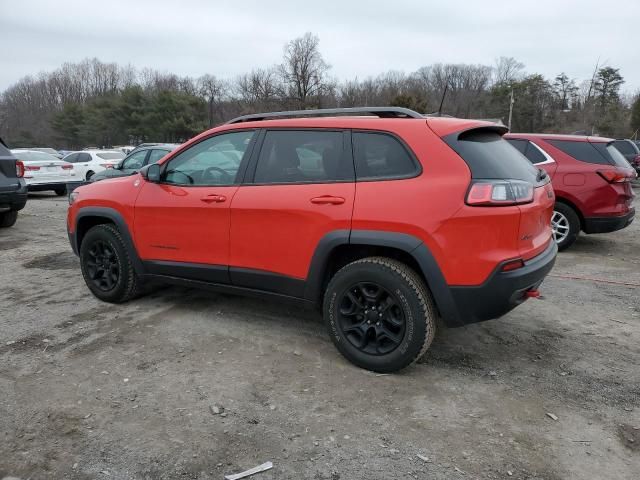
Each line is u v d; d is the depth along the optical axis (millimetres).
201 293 5086
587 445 2705
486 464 2543
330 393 3189
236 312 4570
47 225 9453
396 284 3240
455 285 3105
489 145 3410
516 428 2844
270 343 3918
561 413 3000
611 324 4398
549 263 3416
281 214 3607
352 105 55188
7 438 2738
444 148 3205
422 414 2965
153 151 11070
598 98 65625
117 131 60688
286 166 3715
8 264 6348
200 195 4027
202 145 4168
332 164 3527
